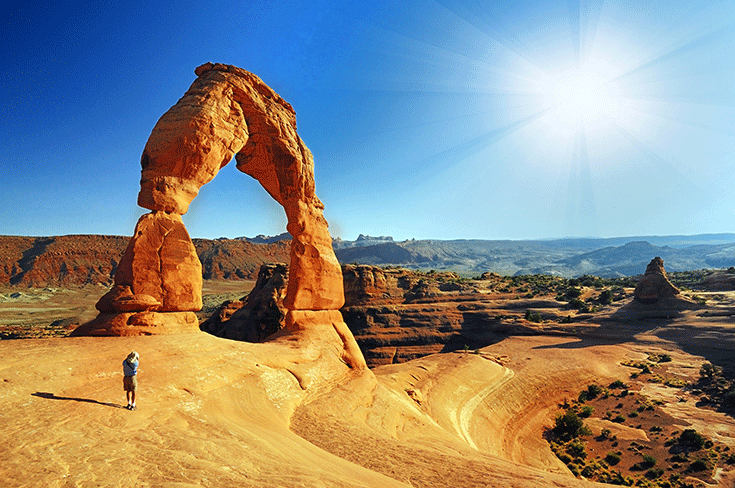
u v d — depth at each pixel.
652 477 26.03
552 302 89.56
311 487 6.27
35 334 70.56
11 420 6.95
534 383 42.72
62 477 5.17
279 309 81.50
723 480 24.50
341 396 16.88
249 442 8.62
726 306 65.50
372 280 96.56
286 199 22.66
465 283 109.75
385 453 11.43
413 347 81.38
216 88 18.00
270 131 21.20
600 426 34.53
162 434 7.71
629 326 68.56
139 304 14.04
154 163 15.82
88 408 8.23
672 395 40.34
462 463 11.41
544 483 9.96
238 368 13.72
